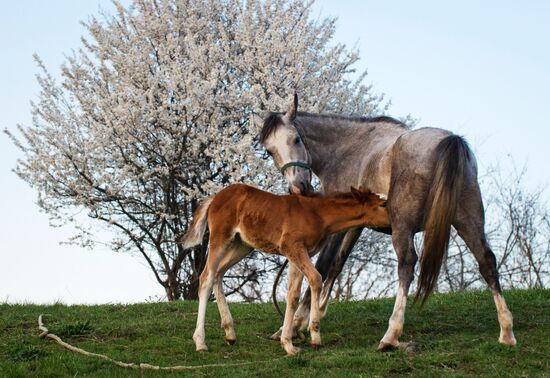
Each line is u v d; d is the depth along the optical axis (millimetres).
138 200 18141
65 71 19172
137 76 18656
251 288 23125
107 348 8266
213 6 20719
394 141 8148
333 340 8398
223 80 19766
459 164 7078
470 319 9203
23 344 8383
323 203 7652
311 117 9047
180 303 11562
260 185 17391
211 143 18141
